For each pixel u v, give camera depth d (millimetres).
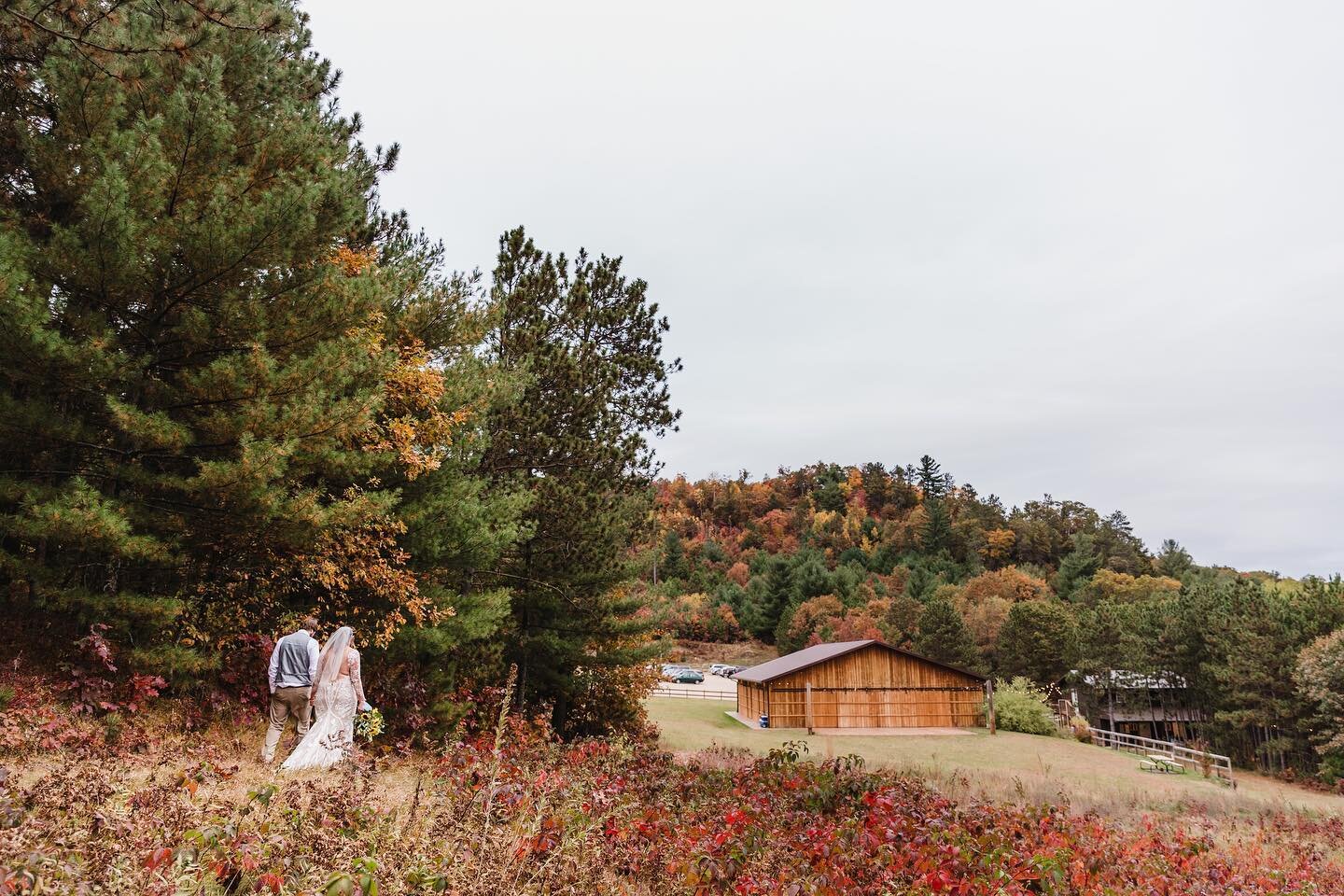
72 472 9172
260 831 4023
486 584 18156
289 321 9719
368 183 14281
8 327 7656
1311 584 52500
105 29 7008
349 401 9438
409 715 12172
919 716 44688
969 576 127250
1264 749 49812
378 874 3693
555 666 20859
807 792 9633
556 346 18656
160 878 3225
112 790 3959
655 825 6848
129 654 8852
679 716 45438
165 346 9867
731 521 174625
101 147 8742
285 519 9539
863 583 109000
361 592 12828
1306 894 8992
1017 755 34312
